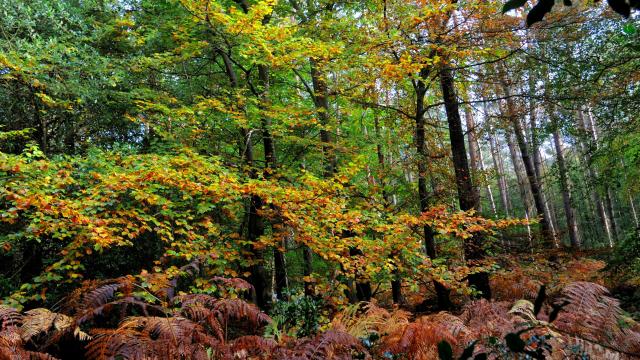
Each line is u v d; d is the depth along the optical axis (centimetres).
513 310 380
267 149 745
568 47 721
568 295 344
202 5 561
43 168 451
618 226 2083
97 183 500
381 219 595
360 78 686
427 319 363
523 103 807
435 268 587
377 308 432
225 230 608
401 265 572
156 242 672
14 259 632
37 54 521
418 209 824
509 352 280
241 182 637
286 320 421
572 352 277
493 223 582
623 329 312
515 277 779
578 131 844
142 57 659
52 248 636
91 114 784
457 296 841
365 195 751
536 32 702
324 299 514
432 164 810
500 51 751
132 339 238
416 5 665
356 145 770
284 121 664
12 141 713
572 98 702
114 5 781
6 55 497
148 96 679
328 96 772
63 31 632
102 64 604
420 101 807
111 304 278
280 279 747
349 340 287
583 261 899
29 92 646
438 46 645
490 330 330
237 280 386
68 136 798
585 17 675
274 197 522
